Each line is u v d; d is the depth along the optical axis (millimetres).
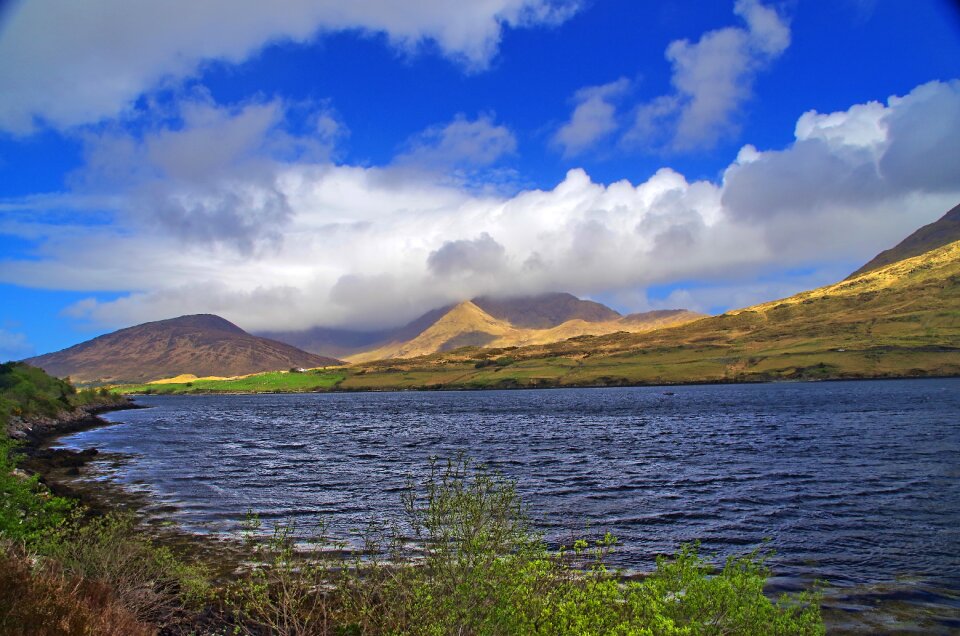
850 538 21297
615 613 8008
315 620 10055
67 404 110188
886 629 13328
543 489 32062
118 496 30391
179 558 17953
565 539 21438
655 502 28219
